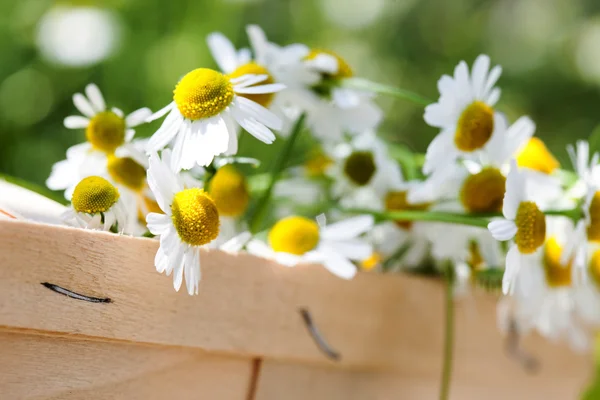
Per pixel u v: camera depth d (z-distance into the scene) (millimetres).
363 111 266
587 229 247
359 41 678
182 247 218
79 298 212
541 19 846
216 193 251
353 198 278
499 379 282
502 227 232
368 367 254
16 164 463
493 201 252
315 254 245
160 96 471
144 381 223
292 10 601
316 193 284
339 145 280
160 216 216
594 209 246
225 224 253
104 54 481
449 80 245
